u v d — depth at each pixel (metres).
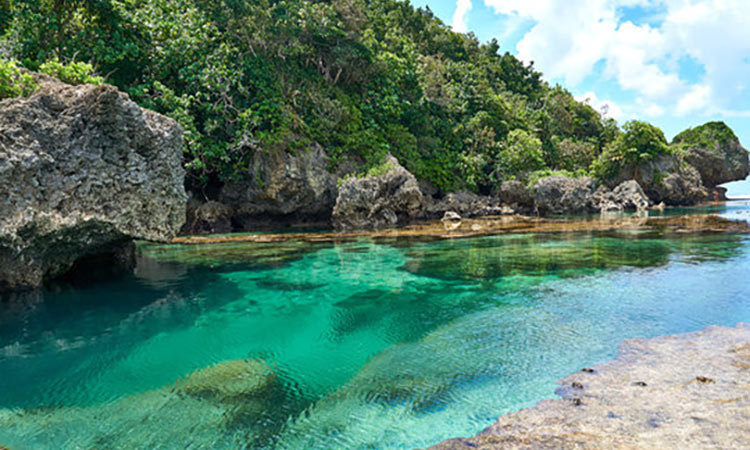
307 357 6.64
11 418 4.90
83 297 9.92
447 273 12.32
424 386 5.52
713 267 12.01
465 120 49.06
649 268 12.15
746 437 3.86
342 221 28.16
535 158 43.94
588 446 3.88
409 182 29.58
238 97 27.45
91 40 21.78
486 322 8.00
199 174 27.19
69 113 9.34
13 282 9.93
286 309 9.11
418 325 8.01
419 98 42.59
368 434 4.43
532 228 24.05
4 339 7.42
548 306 8.85
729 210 38.06
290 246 18.09
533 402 4.92
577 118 69.75
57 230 9.21
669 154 51.31
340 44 34.84
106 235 10.55
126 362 6.50
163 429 4.62
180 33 25.09
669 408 4.50
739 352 6.00
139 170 10.70
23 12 19.38
